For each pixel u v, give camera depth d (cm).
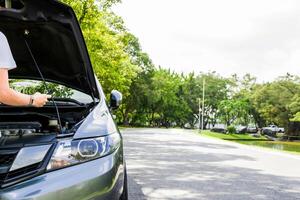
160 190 663
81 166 258
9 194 231
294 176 903
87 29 1891
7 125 291
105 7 1898
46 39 307
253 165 1107
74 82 364
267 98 8425
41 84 381
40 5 268
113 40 2562
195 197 618
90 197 255
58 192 243
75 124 283
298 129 7400
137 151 1455
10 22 287
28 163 243
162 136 3169
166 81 9100
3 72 225
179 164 1055
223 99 10269
